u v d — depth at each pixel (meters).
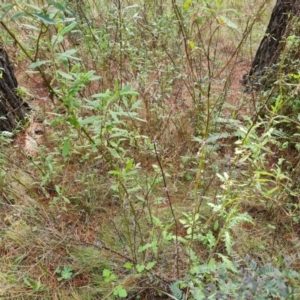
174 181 2.62
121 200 2.04
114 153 1.79
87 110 2.58
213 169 2.53
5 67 2.92
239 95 3.34
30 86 3.47
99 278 2.10
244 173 2.33
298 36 2.72
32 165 2.59
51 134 2.81
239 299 1.36
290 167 2.53
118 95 1.55
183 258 2.11
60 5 1.18
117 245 2.26
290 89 2.67
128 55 3.13
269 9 4.52
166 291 1.98
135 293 2.01
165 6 3.60
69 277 2.10
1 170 2.46
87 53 3.00
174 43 3.37
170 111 2.86
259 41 4.20
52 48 1.45
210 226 2.26
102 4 3.65
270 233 2.31
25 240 2.27
